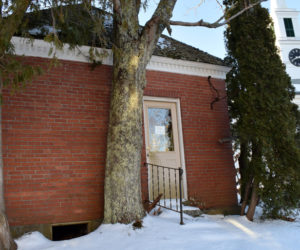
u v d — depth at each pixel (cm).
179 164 743
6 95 580
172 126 760
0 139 469
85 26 645
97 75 675
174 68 775
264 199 649
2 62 468
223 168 783
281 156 641
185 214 643
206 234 534
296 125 720
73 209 596
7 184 552
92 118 650
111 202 552
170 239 495
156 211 638
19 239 516
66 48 640
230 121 829
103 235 509
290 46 2842
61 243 503
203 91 805
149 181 705
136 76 582
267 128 648
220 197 759
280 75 680
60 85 632
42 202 573
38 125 597
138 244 470
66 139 616
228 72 848
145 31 607
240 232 572
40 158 586
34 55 620
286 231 579
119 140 562
